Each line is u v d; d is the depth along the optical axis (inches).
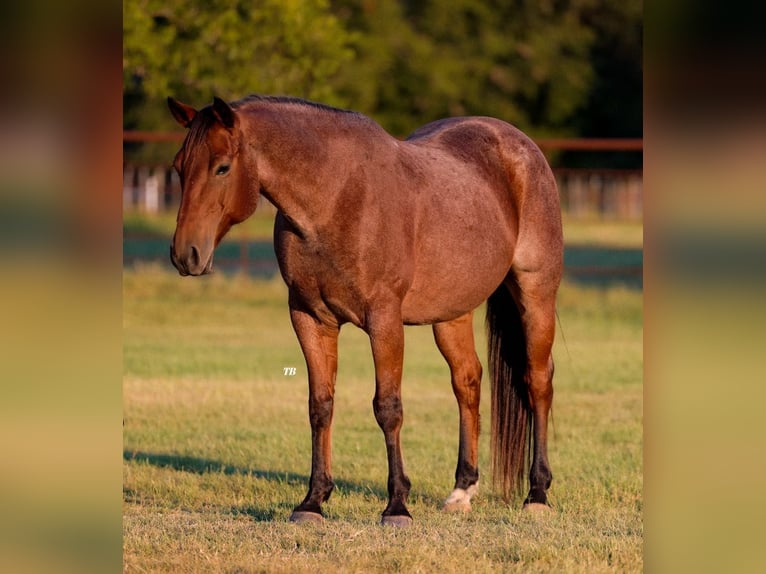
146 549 317.4
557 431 513.3
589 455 466.0
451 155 388.2
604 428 520.1
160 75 940.0
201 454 474.6
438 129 406.9
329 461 362.6
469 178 382.9
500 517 374.9
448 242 365.1
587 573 299.9
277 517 361.7
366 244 339.6
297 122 336.5
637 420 539.5
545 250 406.0
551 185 415.5
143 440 497.7
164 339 781.3
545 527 351.9
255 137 326.6
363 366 692.7
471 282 375.2
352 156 342.3
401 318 351.6
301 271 347.3
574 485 417.1
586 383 634.8
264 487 412.5
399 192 351.6
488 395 618.2
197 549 318.7
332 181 336.8
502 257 388.2
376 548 318.3
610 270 923.4
